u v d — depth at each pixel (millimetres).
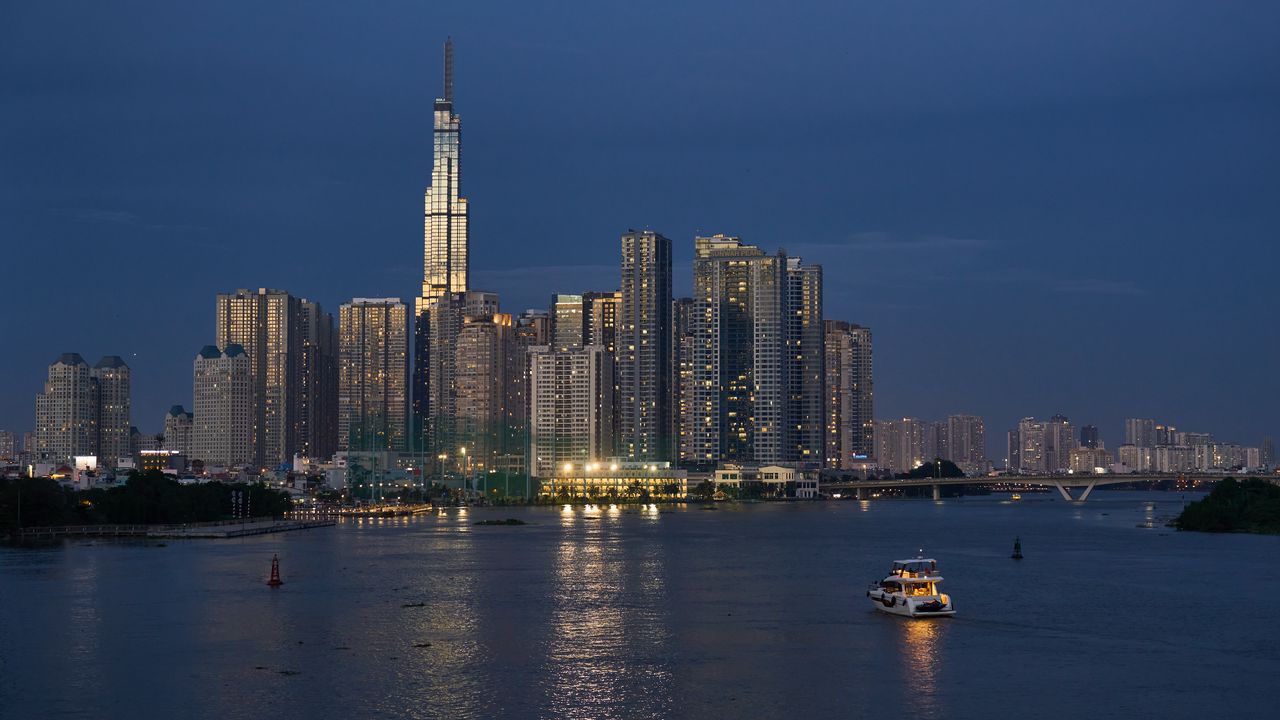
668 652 164375
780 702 136750
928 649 166500
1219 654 162875
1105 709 133875
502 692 141000
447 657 160375
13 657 159000
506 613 199125
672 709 133875
